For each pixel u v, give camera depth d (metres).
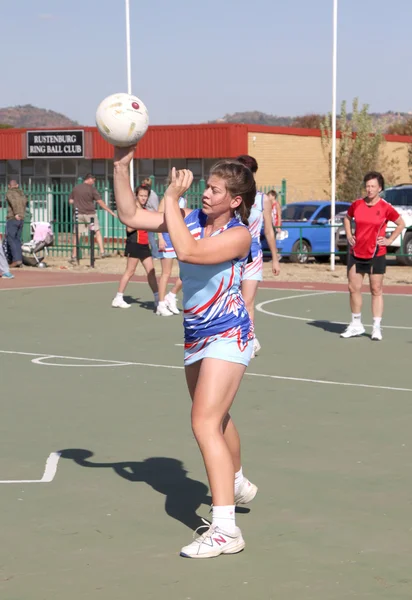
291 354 16.94
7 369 15.48
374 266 18.42
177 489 9.00
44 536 7.72
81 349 17.52
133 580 6.80
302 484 9.15
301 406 12.65
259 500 8.65
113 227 44.44
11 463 9.91
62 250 42.56
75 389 13.84
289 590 6.61
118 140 7.45
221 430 7.64
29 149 58.25
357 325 18.92
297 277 33.81
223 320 7.23
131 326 20.64
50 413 12.26
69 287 29.14
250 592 6.58
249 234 7.33
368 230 18.27
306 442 10.75
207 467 7.28
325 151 58.66
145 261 23.42
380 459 10.05
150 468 9.72
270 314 22.83
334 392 13.60
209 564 7.10
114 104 7.41
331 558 7.22
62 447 10.55
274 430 11.30
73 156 56.91
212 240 7.10
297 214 40.69
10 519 8.14
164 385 14.14
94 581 6.78
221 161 7.37
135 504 8.54
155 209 33.09
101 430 11.34
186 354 7.45
